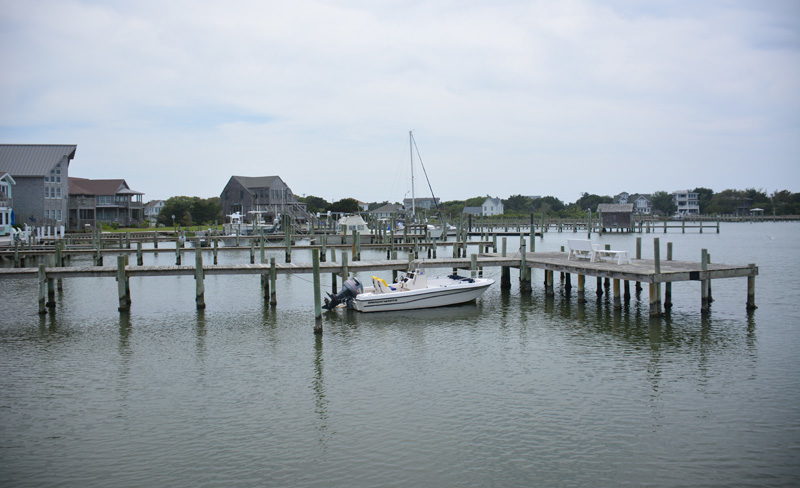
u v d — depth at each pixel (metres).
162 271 30.67
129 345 23.94
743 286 36.03
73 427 16.09
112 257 60.94
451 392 18.20
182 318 28.78
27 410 17.25
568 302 31.62
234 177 114.62
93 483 13.30
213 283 40.44
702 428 15.51
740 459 13.96
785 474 13.31
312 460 14.15
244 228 82.31
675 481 13.09
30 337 25.31
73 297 35.03
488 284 31.27
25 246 55.56
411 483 13.13
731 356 21.36
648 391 18.05
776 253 62.12
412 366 20.84
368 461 14.07
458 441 14.95
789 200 178.12
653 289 26.64
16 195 76.19
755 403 17.06
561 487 12.90
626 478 13.23
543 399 17.53
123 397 18.20
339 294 30.03
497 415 16.44
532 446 14.66
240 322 27.84
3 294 36.22
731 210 177.00
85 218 90.50
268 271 31.62
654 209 188.88
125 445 15.05
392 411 16.84
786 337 23.78
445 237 79.88
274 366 21.06
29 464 14.14
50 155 79.19
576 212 166.12
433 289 30.03
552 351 22.33
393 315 28.89
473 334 25.08
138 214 101.38
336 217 113.38
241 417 16.61
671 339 23.66
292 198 119.31
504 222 123.94
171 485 13.17
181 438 15.38
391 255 57.69
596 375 19.53
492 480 13.20
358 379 19.56
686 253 63.00
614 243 82.38
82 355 22.58
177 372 20.52
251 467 13.88
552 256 35.81
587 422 15.93
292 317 28.83
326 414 16.72
